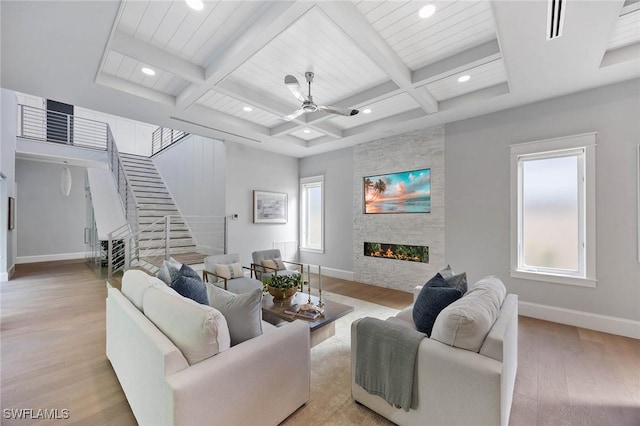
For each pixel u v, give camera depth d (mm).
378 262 5227
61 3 1915
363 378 1844
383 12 2250
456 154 4230
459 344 1539
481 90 3496
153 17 2312
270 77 3266
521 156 3670
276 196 6254
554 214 3494
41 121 7512
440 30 2469
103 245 5930
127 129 8984
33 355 2541
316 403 1929
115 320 2131
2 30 2160
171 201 7391
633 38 2490
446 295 1945
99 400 1940
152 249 5508
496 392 1350
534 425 1740
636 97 2939
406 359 1626
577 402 1956
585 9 1951
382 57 2623
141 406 1562
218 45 2676
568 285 3318
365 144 5422
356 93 3658
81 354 2562
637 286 2936
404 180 4871
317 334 2799
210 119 4164
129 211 6141
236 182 5594
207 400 1323
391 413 1721
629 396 2018
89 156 7047
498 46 2582
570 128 3295
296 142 5598
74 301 4051
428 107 3730
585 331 3107
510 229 3730
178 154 7125
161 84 3342
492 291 2027
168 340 1433
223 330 1513
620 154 3016
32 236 7266
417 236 4676
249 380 1509
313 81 3354
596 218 3141
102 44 2385
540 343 2836
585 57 2539
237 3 2166
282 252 6398
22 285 4902
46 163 7457
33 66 2680
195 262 4984
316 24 2396
